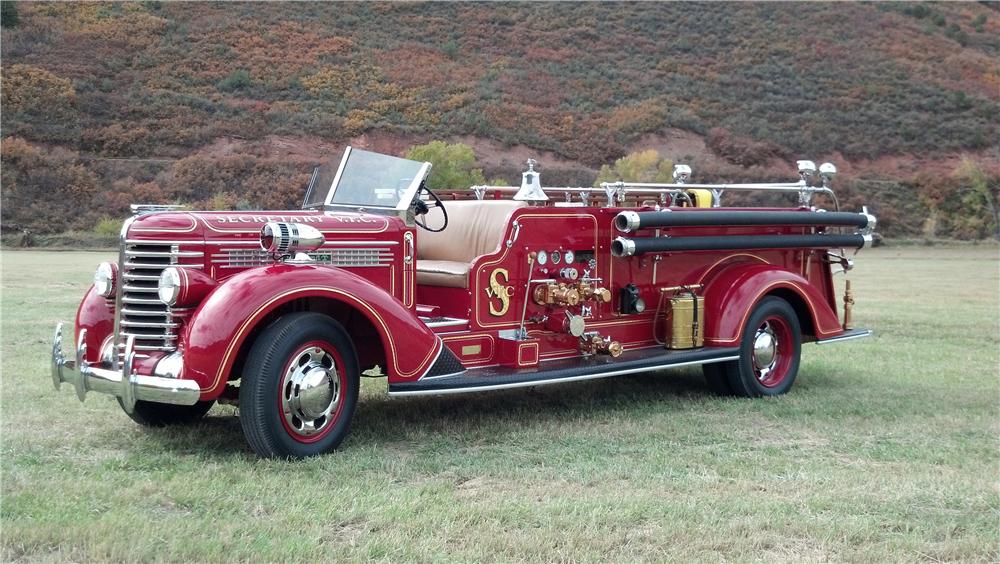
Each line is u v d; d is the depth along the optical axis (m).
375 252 5.38
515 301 5.84
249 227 4.95
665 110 52.00
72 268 20.62
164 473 4.36
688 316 6.57
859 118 54.88
